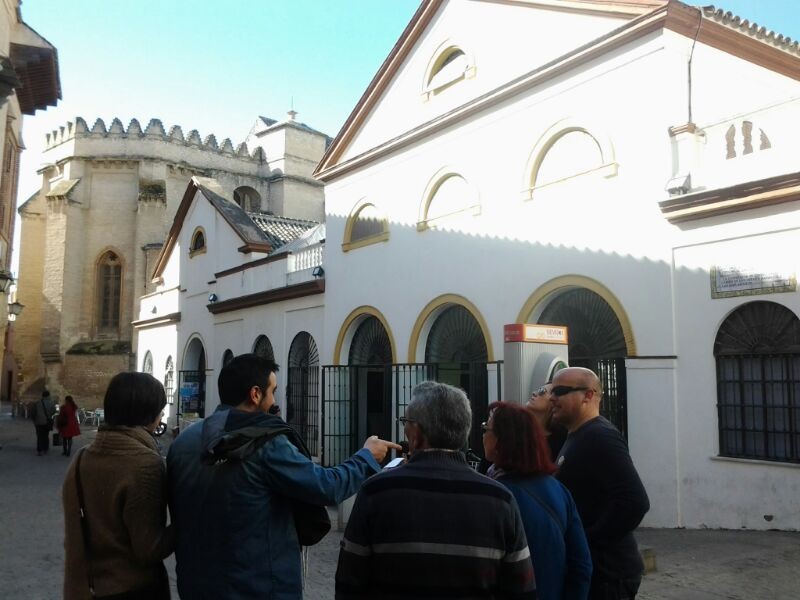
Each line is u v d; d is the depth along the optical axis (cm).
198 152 3828
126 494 321
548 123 1167
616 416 981
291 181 3953
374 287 1567
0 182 1784
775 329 860
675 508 926
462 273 1320
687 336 939
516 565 270
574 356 1115
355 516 274
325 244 1753
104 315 3719
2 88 1473
